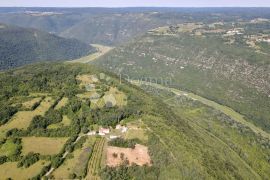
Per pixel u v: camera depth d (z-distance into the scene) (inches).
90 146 7495.1
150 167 7003.0
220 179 7632.9
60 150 7377.0
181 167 7239.2
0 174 6737.2
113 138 7790.4
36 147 7480.3
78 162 6998.0
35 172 6761.8
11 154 7234.3
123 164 7012.8
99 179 6604.3
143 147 7588.6
